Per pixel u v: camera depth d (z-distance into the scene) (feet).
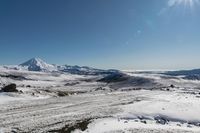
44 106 135.74
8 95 175.94
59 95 237.86
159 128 87.51
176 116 112.68
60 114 111.34
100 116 105.19
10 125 90.12
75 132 80.53
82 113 113.50
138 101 148.05
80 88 522.06
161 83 526.98
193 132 84.84
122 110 118.73
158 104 133.49
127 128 84.69
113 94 212.43
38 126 88.58
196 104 137.49
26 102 151.23
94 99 170.81
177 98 164.66
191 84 546.67
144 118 107.86
